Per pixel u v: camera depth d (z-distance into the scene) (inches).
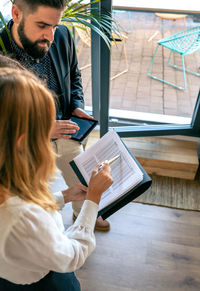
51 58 55.4
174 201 87.7
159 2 85.7
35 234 26.6
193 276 71.2
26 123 23.8
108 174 39.2
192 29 103.8
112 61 122.1
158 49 123.1
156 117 102.6
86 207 37.4
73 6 65.8
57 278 40.2
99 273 71.2
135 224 81.7
